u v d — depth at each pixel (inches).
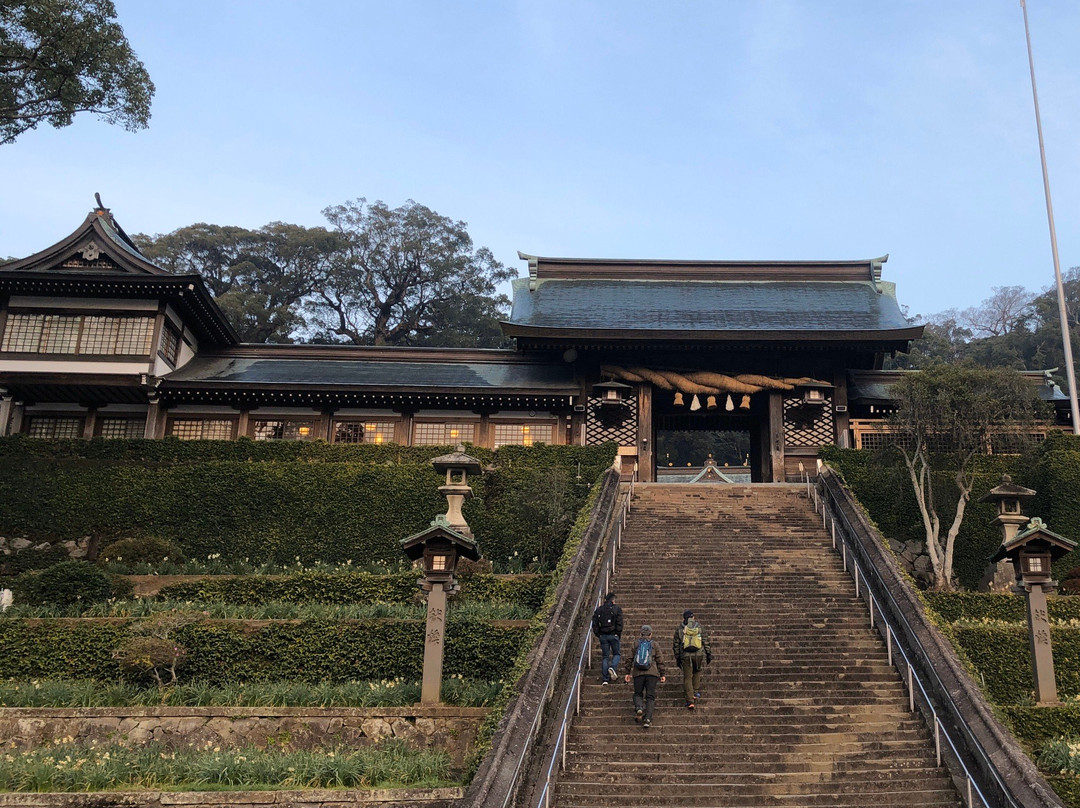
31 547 1079.0
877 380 1450.5
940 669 585.0
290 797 496.7
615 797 500.7
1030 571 639.1
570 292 1574.8
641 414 1364.4
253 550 1082.1
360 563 1080.8
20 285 1264.8
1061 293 1250.6
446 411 1363.2
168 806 493.4
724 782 514.6
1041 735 576.7
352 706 622.5
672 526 960.3
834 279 1622.8
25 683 676.7
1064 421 1403.8
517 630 727.1
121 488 1114.1
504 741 492.4
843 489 1026.1
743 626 708.0
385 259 2603.3
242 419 1333.7
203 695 639.8
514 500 1069.1
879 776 519.2
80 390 1279.5
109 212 1382.9
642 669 574.2
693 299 1541.6
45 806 488.4
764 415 1397.6
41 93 995.9
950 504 1115.3
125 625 729.0
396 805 492.4
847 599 758.5
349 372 1398.9
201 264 2544.3
